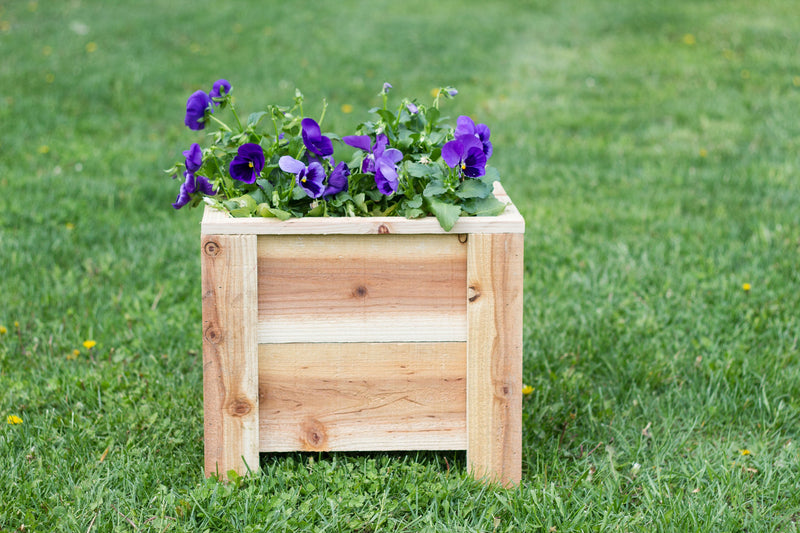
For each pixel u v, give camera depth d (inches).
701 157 226.1
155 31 387.2
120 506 88.4
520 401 90.4
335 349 89.0
